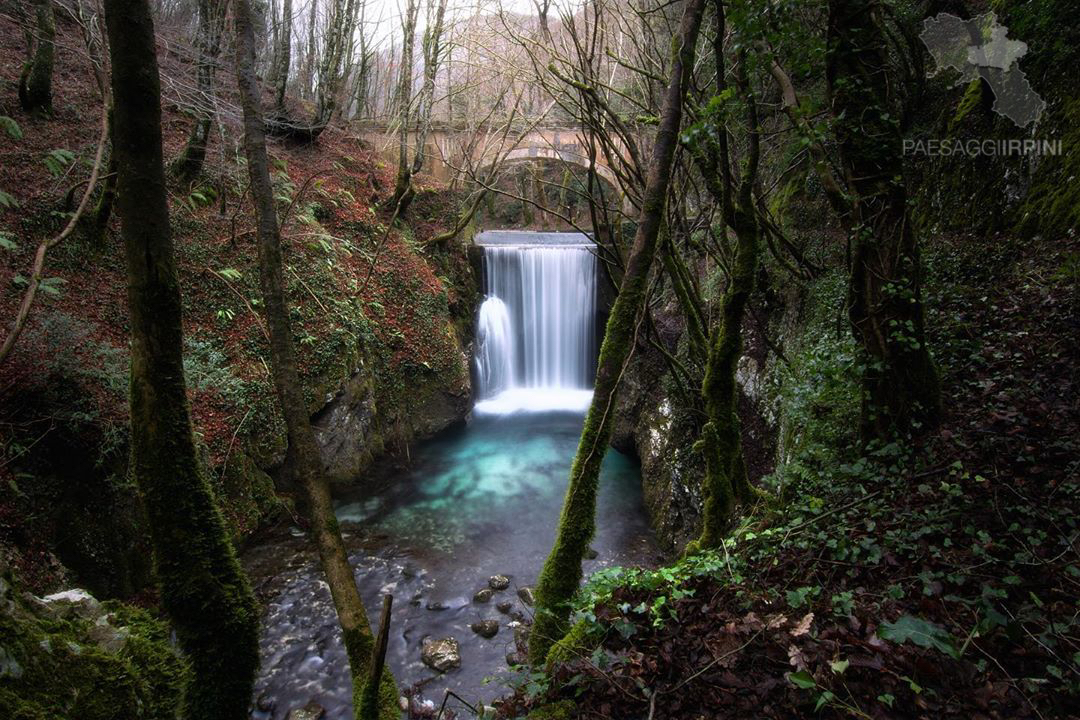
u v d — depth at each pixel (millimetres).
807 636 2531
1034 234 5633
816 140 3383
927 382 3926
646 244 2961
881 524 3381
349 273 10477
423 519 8211
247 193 9758
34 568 4465
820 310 6316
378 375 10133
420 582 6727
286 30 12445
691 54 2906
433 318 11641
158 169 1894
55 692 2133
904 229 3664
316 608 6113
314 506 2670
